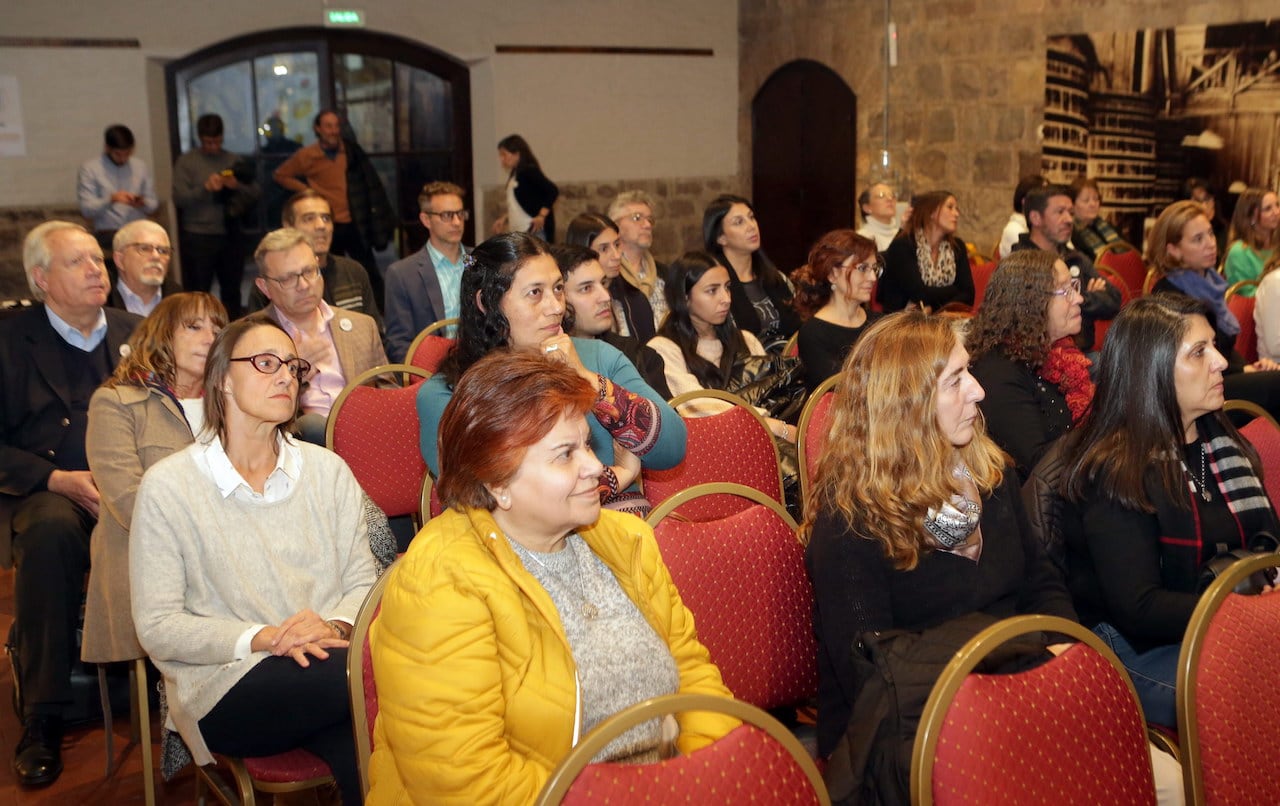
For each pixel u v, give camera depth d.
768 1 9.25
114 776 2.71
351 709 1.73
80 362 3.15
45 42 7.08
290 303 3.65
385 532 2.30
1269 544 2.08
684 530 1.86
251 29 7.67
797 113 9.21
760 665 1.89
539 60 8.68
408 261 4.67
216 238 7.52
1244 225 5.55
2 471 2.92
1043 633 1.92
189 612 2.05
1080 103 7.33
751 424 2.64
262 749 1.97
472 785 1.38
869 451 1.84
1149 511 1.99
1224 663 1.51
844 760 1.60
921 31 8.15
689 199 9.57
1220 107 6.69
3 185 7.08
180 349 2.65
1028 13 7.51
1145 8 6.93
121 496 2.50
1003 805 1.32
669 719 1.53
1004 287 2.82
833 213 9.06
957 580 1.88
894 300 5.43
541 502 1.49
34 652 2.75
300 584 2.11
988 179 7.93
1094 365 3.26
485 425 1.47
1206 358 1.98
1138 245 7.23
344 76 8.08
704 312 3.39
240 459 2.10
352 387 3.00
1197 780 1.49
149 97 7.47
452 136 8.59
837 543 1.84
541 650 1.49
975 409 1.85
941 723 1.33
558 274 2.25
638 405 2.21
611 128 9.08
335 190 7.68
